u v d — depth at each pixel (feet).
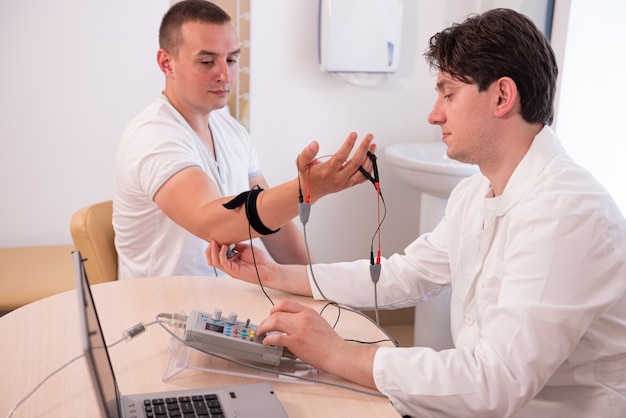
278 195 4.30
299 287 4.60
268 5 8.27
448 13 8.79
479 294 3.92
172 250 5.71
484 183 4.27
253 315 4.26
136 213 5.63
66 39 7.97
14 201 8.32
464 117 3.70
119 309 4.28
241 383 3.50
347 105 8.82
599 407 3.67
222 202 4.57
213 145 6.12
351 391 3.48
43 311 4.25
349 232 9.19
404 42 8.75
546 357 3.29
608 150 7.49
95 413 3.16
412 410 3.39
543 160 3.69
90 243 5.78
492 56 3.54
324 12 8.17
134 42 8.18
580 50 7.15
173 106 5.81
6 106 8.01
